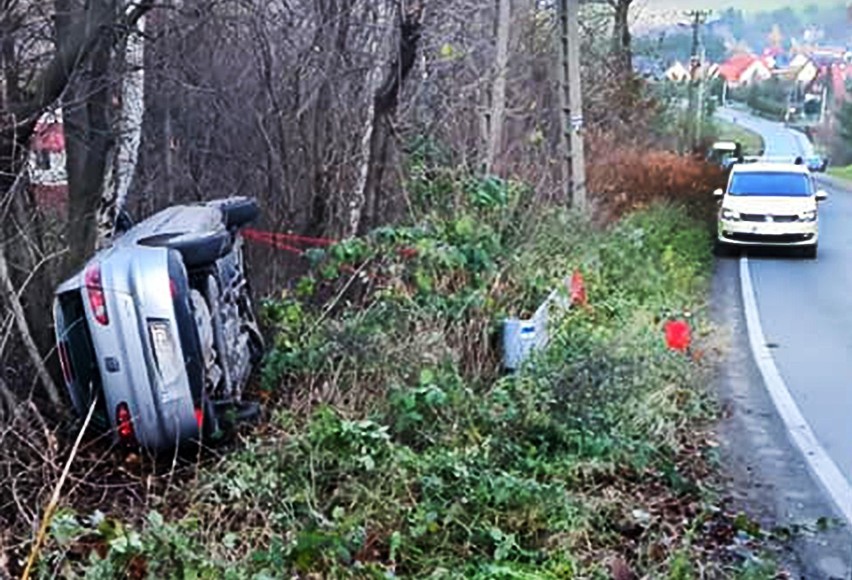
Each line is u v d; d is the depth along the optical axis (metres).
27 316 6.80
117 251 6.27
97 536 5.04
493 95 12.84
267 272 9.95
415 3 10.23
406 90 11.47
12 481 5.23
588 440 6.67
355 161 10.63
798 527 5.96
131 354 6.02
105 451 6.15
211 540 5.14
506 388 7.32
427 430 6.49
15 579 4.67
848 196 36.50
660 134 28.36
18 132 6.50
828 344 11.42
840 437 7.88
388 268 8.45
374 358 7.08
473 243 9.09
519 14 16.98
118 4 6.89
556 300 9.44
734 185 21.02
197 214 7.48
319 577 4.83
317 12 10.43
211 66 9.96
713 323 12.34
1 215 6.27
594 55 23.94
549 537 5.53
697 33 32.28
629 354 8.13
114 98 7.59
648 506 6.16
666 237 17.38
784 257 20.00
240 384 7.13
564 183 15.12
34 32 6.57
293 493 5.58
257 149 10.60
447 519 5.47
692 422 8.11
